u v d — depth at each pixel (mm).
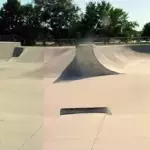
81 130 6039
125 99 9070
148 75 14375
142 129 5953
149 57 26469
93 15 62000
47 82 13438
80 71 15164
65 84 12617
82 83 12656
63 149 5035
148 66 19562
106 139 5445
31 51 27031
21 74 16594
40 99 9609
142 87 11047
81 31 62219
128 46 28344
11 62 25203
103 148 5016
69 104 8711
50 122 6750
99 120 6738
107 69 15523
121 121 6598
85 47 16234
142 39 53812
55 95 10250
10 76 16078
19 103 9047
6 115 7543
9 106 8648
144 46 28828
